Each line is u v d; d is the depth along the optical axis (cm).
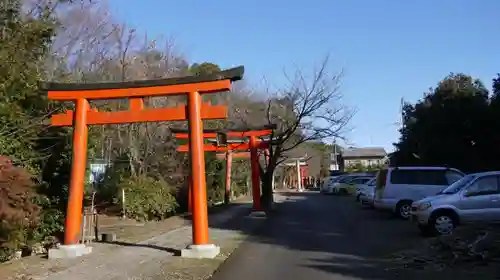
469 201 1453
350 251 1271
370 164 8794
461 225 1447
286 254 1250
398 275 969
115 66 2353
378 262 1109
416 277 948
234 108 3431
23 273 1017
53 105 1417
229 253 1283
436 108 2927
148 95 1272
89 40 2259
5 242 1123
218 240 1546
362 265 1077
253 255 1250
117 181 2467
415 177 2080
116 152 2597
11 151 1216
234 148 2647
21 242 1208
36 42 1330
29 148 1304
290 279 955
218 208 2986
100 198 2512
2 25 1248
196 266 1102
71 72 1938
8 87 1237
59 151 1438
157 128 2680
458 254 1127
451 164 2802
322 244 1408
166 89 1264
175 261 1161
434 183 2055
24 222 1111
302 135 2953
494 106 2681
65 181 1443
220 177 3656
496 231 1293
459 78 3253
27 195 1045
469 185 1477
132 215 2223
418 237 1484
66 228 1257
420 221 1498
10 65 1223
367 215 2294
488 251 1107
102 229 1867
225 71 1252
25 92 1291
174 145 2788
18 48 1255
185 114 1270
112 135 2530
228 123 3344
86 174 1664
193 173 1250
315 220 2145
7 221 998
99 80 2225
